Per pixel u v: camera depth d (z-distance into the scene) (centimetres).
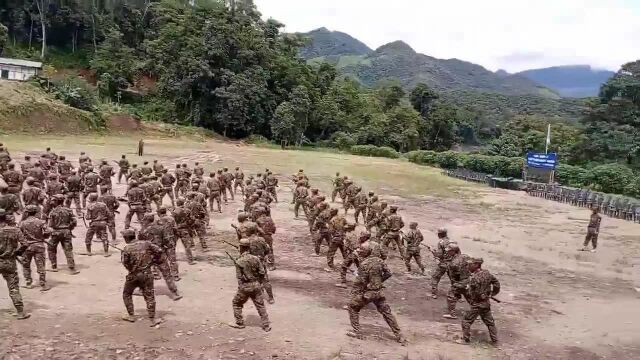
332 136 8781
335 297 1379
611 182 4547
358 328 1104
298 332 1101
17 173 2117
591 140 6131
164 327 1071
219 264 1597
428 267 1795
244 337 1051
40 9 8231
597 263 2027
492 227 2708
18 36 8356
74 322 1061
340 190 2961
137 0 9406
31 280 1261
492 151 7712
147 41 8619
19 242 1068
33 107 5275
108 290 1282
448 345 1112
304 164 5059
